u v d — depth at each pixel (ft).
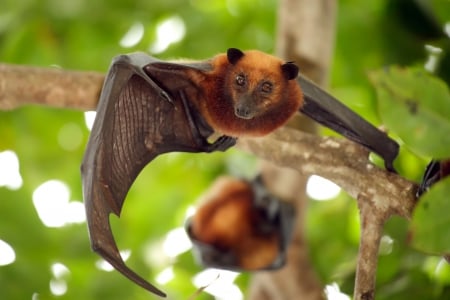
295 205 46.03
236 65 30.89
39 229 48.73
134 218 60.03
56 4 53.01
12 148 58.54
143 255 57.88
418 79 22.99
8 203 48.44
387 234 46.75
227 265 47.91
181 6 57.41
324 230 56.08
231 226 47.62
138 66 28.53
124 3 55.26
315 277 46.68
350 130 31.60
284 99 31.07
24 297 47.32
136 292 49.88
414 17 49.08
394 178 30.30
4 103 35.91
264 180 46.93
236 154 60.85
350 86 55.26
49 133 59.41
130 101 30.55
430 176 28.78
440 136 23.06
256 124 31.07
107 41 57.06
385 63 50.96
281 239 45.75
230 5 57.93
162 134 31.35
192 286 57.21
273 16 56.39
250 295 47.93
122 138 30.48
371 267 28.63
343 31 51.60
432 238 23.12
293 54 41.09
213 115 30.81
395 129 23.17
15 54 54.85
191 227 49.49
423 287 43.39
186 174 61.11
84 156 28.78
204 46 57.16
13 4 53.21
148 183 60.80
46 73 35.65
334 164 31.48
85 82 35.60
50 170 59.77
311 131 39.37
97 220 28.02
